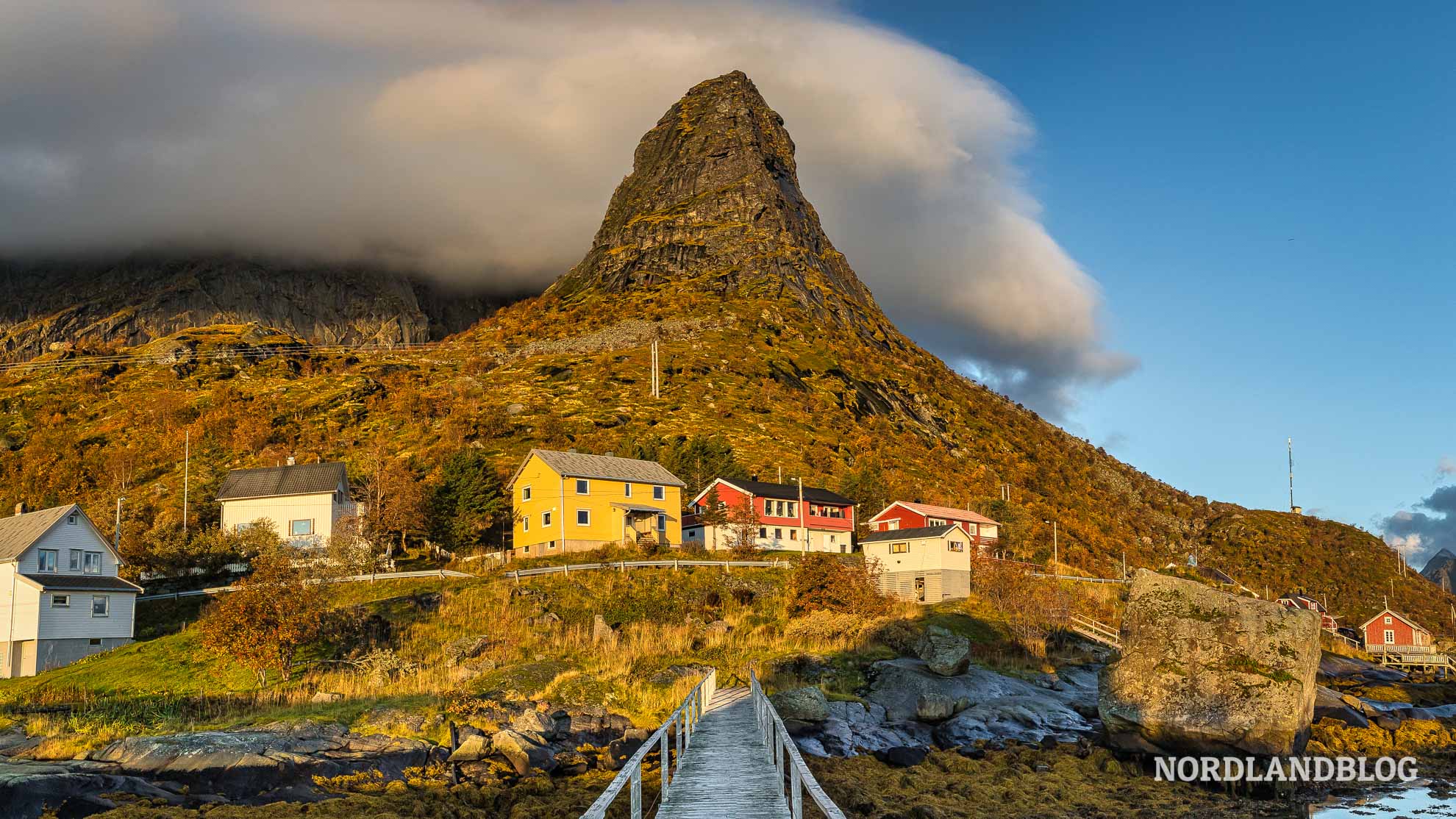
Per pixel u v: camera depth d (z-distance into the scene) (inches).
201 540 3166.8
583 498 3440.0
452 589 2603.3
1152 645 1680.6
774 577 2942.9
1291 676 1585.9
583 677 1984.5
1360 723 1903.3
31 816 1264.8
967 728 1835.6
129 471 5132.9
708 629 2518.5
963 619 2783.0
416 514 3602.4
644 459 4901.6
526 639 2310.5
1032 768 1599.4
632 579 2807.6
